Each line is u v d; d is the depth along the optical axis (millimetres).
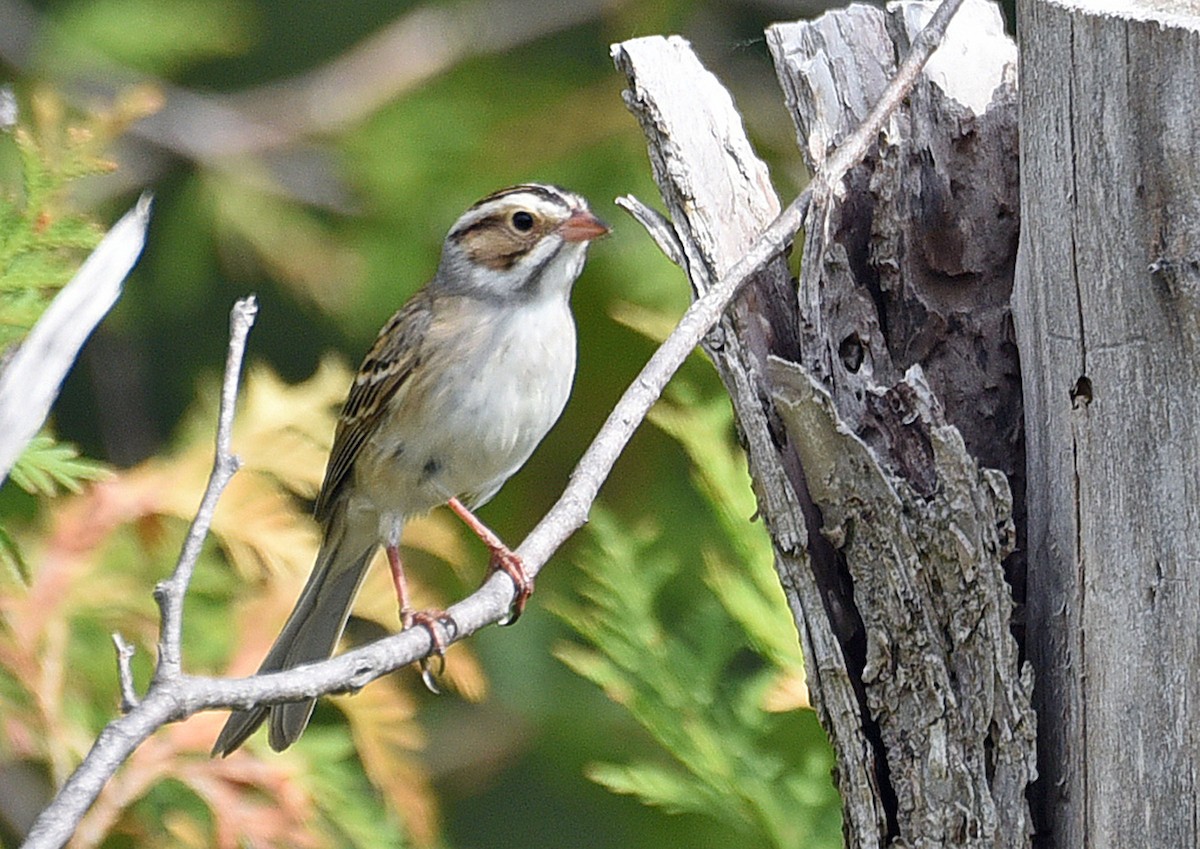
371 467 10281
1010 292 7707
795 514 7188
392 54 16672
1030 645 7164
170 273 16297
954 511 6797
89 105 15633
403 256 15938
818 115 8055
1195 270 6395
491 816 15367
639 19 16766
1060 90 6730
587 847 14914
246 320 6051
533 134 15945
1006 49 8102
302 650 10508
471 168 16000
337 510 10586
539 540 7422
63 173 8250
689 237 7910
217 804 9953
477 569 15016
